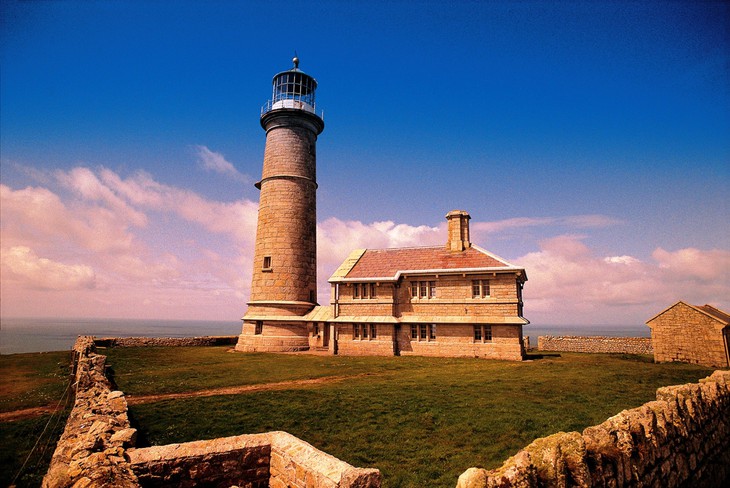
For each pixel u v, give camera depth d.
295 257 41.84
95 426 9.46
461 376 24.31
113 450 8.04
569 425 13.67
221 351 40.19
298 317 40.69
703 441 9.82
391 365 30.00
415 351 37.19
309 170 44.41
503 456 11.34
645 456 7.24
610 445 6.49
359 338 38.56
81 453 7.70
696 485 9.11
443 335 36.59
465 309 36.44
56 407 17.58
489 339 35.41
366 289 39.44
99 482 6.38
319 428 14.02
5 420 15.48
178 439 12.86
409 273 38.44
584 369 26.50
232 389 21.16
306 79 46.69
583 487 5.69
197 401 17.84
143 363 30.86
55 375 26.14
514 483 5.23
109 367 27.61
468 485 4.97
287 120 43.97
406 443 12.53
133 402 17.98
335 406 16.81
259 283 41.75
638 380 21.98
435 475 10.28
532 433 13.05
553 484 5.57
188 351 40.00
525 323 33.97
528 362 31.62
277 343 40.00
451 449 11.95
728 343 28.81
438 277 37.75
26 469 10.73
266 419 15.02
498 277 35.94
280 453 8.66
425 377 24.16
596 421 14.12
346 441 12.79
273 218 42.34
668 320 31.09
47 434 13.70
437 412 15.62
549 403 16.78
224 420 14.89
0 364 31.19
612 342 43.72
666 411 8.54
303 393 19.42
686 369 26.33
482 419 14.62
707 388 10.99
